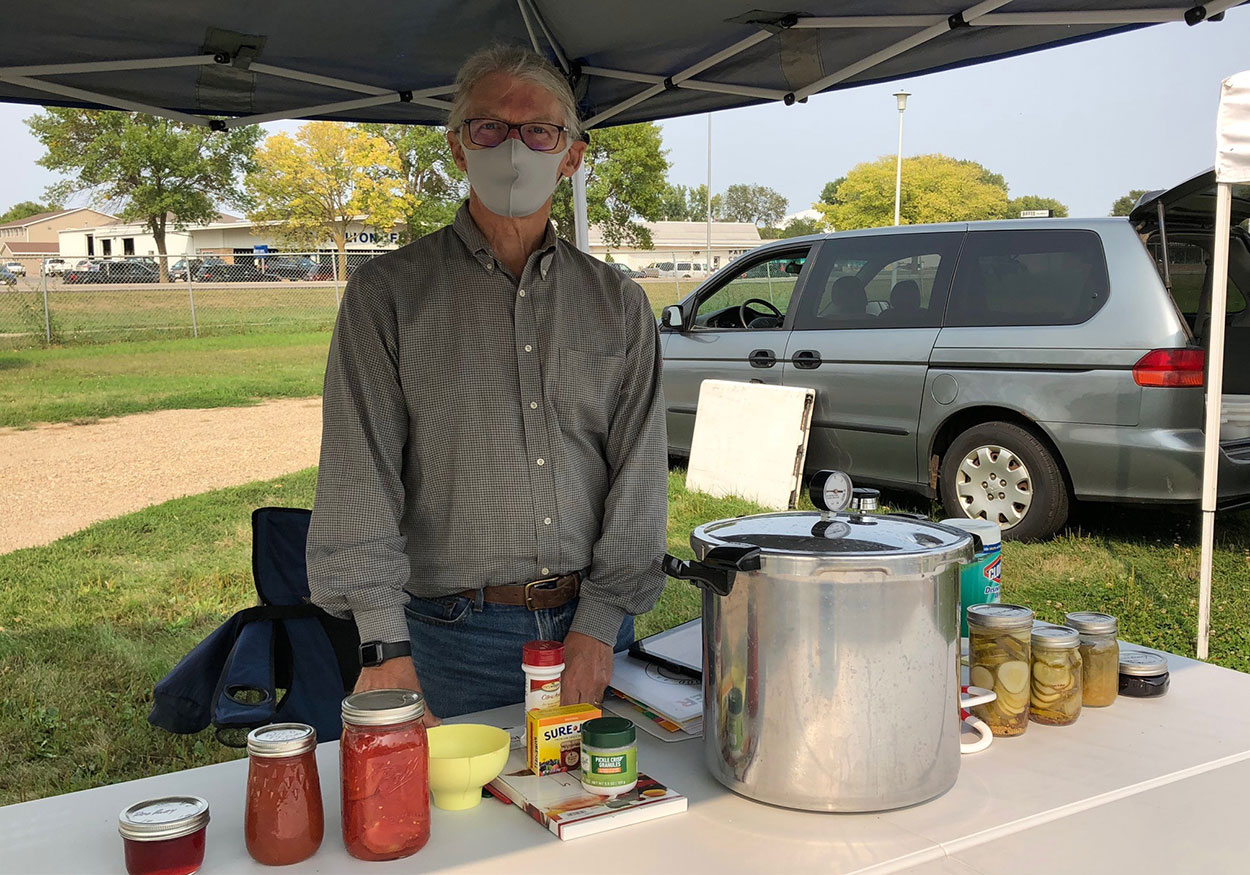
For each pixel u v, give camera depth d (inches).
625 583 66.0
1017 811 44.1
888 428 219.6
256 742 39.7
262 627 97.3
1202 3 84.4
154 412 478.6
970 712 53.5
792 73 110.1
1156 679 58.8
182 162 1290.6
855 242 233.1
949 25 92.5
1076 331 189.3
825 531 45.8
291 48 102.7
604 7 98.0
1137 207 185.8
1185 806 45.0
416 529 68.4
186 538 247.9
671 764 49.7
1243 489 185.6
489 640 67.9
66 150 1282.0
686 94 121.5
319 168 1300.4
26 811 44.7
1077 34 95.0
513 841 41.6
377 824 39.7
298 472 341.7
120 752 127.5
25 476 341.1
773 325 254.8
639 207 1263.5
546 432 66.7
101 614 185.3
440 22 101.4
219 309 965.8
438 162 1298.0
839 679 42.1
